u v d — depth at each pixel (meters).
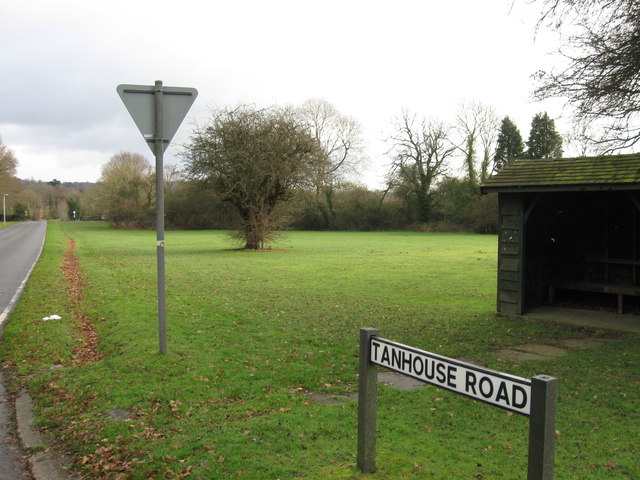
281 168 29.23
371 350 3.67
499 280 11.06
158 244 7.23
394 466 3.98
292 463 4.05
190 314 10.69
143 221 73.19
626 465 4.15
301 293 14.20
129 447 4.46
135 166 77.81
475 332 9.41
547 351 8.01
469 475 3.90
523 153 57.09
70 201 142.88
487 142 58.84
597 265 11.93
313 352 7.89
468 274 18.94
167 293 13.83
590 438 4.70
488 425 5.01
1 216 119.56
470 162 59.56
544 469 2.48
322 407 5.47
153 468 4.06
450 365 2.96
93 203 83.19
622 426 4.98
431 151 61.69
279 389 6.13
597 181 9.27
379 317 10.79
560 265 12.51
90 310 11.31
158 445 4.48
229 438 4.58
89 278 16.97
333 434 4.68
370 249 33.12
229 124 29.03
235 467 4.02
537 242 12.12
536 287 12.05
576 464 4.17
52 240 40.44
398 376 6.70
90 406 5.56
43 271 18.81
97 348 8.41
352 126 64.38
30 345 8.29
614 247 11.73
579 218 12.14
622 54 7.52
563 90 8.35
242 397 5.88
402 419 5.13
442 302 12.80
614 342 8.60
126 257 26.83
